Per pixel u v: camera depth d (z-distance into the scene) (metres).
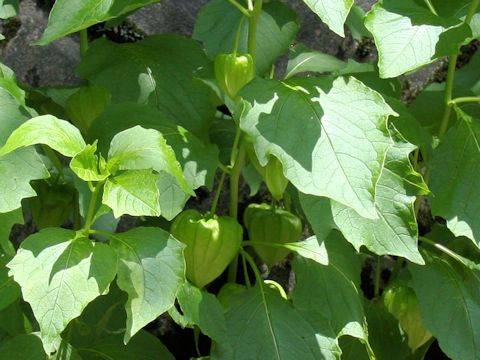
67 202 0.66
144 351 0.61
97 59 0.63
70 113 0.66
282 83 0.53
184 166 0.56
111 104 0.58
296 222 0.64
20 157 0.50
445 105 0.65
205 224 0.56
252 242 0.61
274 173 0.57
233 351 0.56
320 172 0.49
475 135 0.60
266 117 0.51
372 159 0.50
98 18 0.53
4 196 0.49
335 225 0.54
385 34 0.51
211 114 0.62
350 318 0.58
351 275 0.61
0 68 0.56
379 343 0.66
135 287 0.45
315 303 0.58
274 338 0.56
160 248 0.46
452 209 0.59
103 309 0.65
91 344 0.62
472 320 0.61
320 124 0.51
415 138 0.62
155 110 0.58
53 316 0.42
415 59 0.51
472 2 0.60
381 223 0.55
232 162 0.60
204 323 0.52
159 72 0.62
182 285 0.48
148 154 0.45
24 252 0.43
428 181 0.61
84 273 0.43
